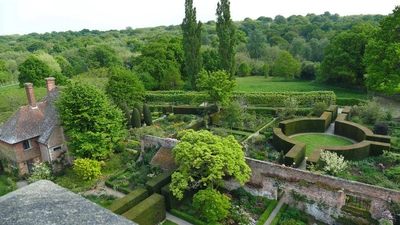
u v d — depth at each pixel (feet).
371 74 147.02
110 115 97.40
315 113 135.13
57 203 19.76
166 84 220.64
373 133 103.91
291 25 417.08
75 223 17.37
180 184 66.59
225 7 165.89
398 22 137.28
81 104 90.27
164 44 243.19
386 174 78.38
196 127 129.49
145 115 138.82
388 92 147.95
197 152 64.49
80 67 270.87
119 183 85.76
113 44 407.23
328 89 216.33
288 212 66.80
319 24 400.88
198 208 66.95
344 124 112.27
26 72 204.33
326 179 63.72
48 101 107.45
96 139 92.43
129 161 100.01
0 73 250.37
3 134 97.86
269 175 71.20
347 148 87.20
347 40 190.08
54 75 212.84
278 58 273.54
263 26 483.92
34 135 97.86
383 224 54.03
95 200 77.56
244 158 73.97
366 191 59.57
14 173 99.25
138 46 391.24
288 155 83.35
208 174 68.13
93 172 86.07
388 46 136.36
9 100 153.69
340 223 63.46
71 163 101.91
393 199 56.95
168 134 122.52
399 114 135.54
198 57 190.90
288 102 140.15
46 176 89.61
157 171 87.51
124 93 151.23
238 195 75.36
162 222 68.03
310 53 310.24
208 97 142.31
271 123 130.00
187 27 185.98
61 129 98.78
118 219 18.02
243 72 306.76
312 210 67.00
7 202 19.93
